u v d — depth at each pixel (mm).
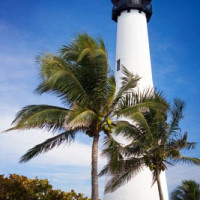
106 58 14469
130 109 15094
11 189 16453
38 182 17578
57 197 17594
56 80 13266
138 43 28547
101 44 14477
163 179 25281
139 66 27750
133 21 29312
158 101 15273
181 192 24188
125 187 24234
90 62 14414
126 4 29562
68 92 14148
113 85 15391
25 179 17469
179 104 18219
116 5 30797
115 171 18172
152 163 18547
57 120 13883
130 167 18531
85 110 14156
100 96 14789
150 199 24047
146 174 24359
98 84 14695
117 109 15242
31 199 16812
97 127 14820
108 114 15242
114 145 16406
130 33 28891
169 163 19062
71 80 14008
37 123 13648
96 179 14555
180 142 18422
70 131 15422
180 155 18266
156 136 17812
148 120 17812
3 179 16734
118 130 17203
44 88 14328
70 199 18094
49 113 13781
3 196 16250
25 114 14062
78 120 12688
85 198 18734
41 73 13633
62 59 14414
